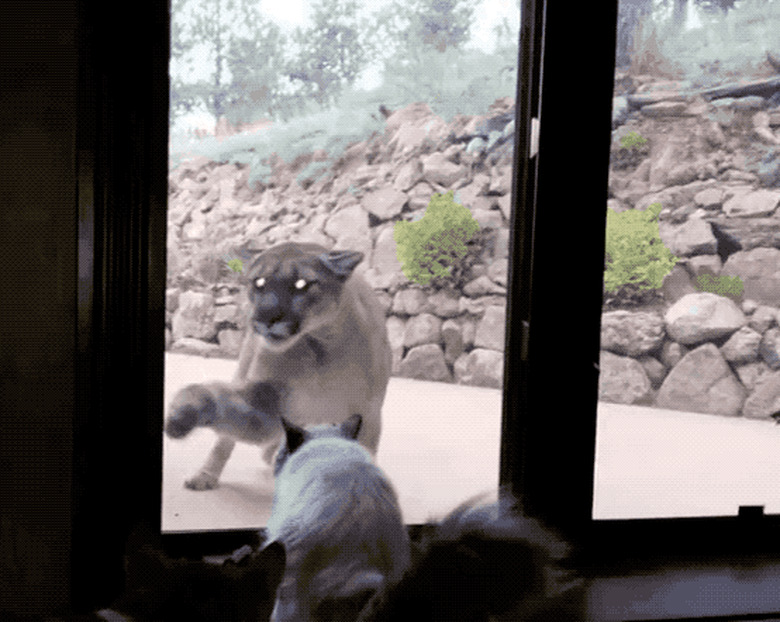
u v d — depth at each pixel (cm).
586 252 157
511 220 166
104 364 137
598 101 154
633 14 599
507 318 168
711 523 175
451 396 533
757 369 518
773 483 362
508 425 167
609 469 374
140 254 142
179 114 617
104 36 134
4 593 134
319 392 301
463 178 626
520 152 164
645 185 588
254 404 285
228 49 558
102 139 134
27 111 128
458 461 387
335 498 134
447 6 595
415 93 632
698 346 532
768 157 575
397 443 414
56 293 131
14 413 132
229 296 626
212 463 315
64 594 135
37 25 127
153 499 147
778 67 587
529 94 159
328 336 308
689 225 570
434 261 592
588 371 158
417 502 319
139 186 141
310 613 121
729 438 451
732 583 157
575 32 152
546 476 159
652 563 166
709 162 584
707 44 600
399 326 591
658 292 556
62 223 130
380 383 328
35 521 133
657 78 606
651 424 480
